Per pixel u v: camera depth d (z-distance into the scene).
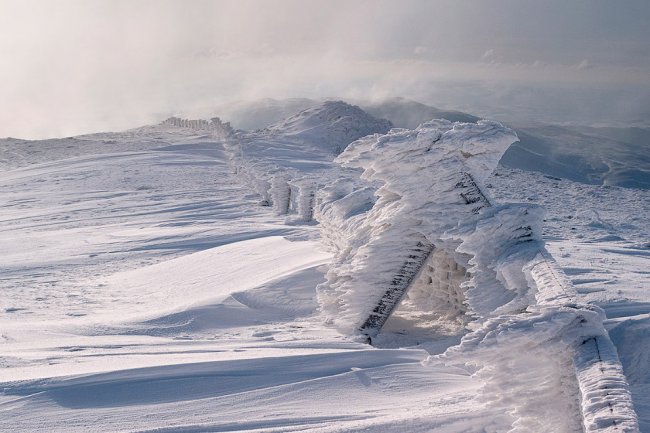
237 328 9.88
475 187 8.44
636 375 5.43
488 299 6.84
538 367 4.11
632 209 22.36
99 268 18.27
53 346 8.82
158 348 8.32
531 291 5.74
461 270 8.91
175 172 43.44
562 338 4.08
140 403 5.77
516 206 7.02
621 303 7.48
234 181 38.44
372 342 8.65
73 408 5.70
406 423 4.79
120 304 13.05
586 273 9.51
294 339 8.80
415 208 8.69
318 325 9.75
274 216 24.98
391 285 9.05
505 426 4.60
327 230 12.77
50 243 23.25
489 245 7.00
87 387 6.13
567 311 4.12
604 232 17.09
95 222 27.86
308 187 21.47
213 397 5.86
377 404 5.65
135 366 6.72
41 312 12.70
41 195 37.06
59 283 16.39
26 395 6.02
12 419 5.50
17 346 8.98
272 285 11.38
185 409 5.60
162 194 34.50
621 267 10.31
